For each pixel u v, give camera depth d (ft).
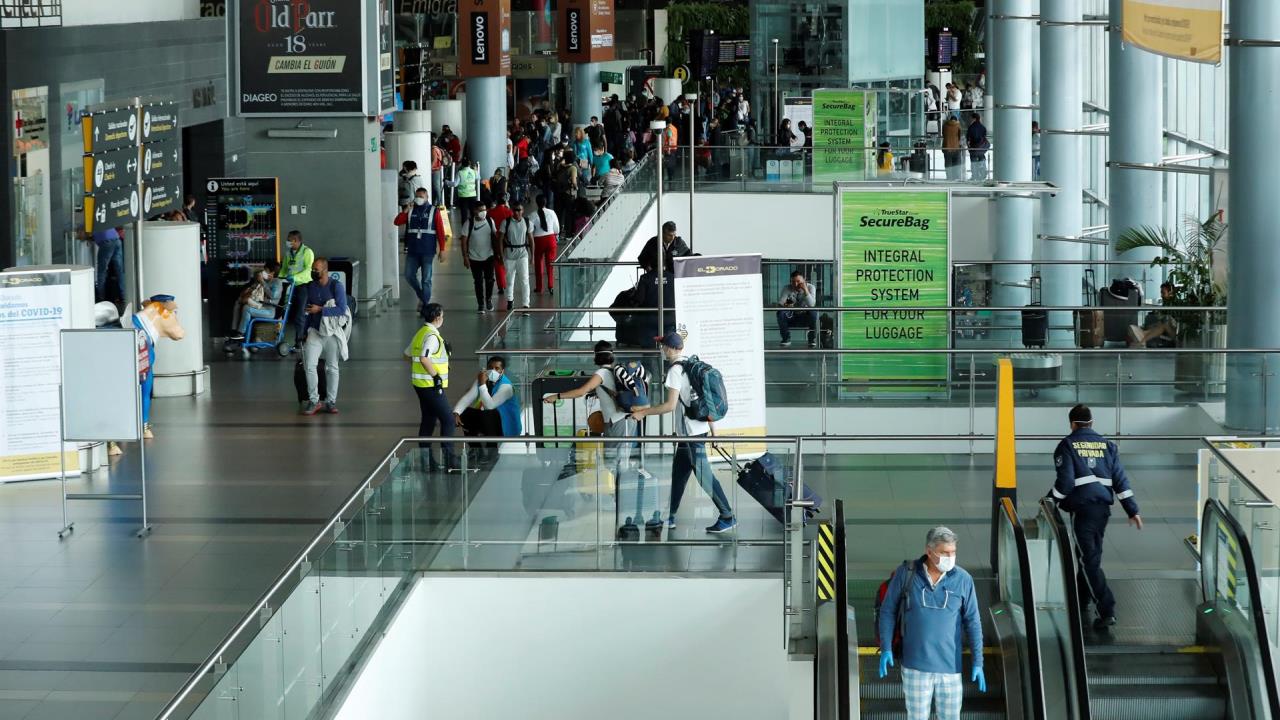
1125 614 70.85
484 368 93.61
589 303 129.08
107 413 78.59
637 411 81.56
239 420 103.09
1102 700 64.28
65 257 118.93
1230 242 100.94
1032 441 103.65
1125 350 108.37
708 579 76.28
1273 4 96.22
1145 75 148.56
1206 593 69.00
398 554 74.54
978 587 73.87
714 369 81.05
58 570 73.15
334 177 144.46
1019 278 154.10
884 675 60.34
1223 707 64.39
